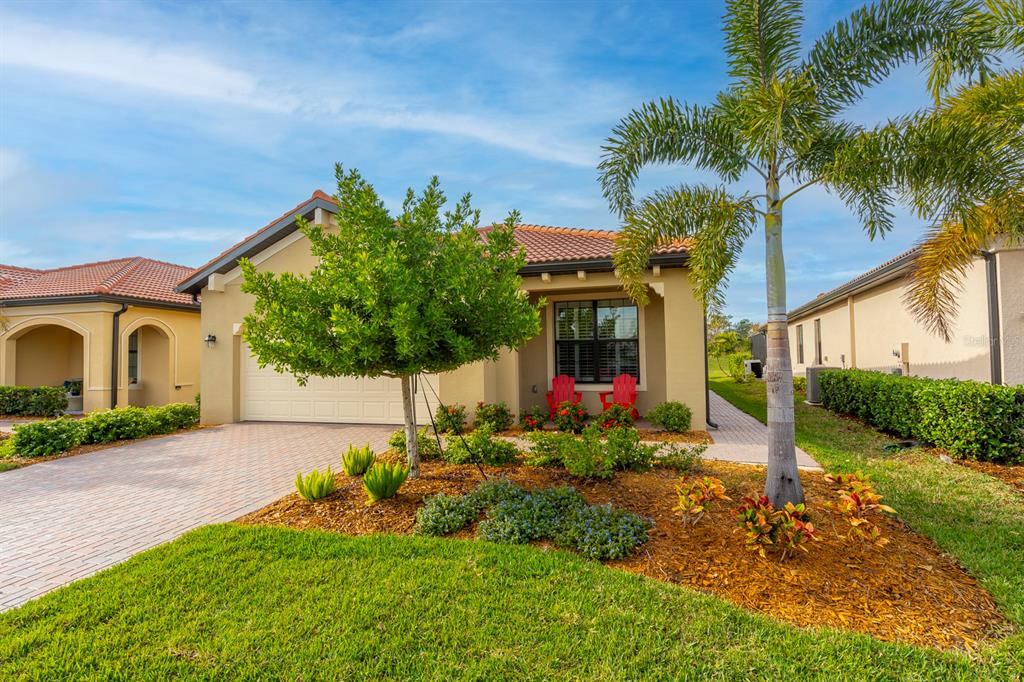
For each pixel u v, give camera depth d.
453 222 6.47
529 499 5.29
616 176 6.02
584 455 6.10
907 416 8.64
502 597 3.55
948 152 4.66
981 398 7.07
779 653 2.91
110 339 15.19
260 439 10.42
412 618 3.31
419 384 11.85
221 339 12.75
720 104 5.74
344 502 5.79
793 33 5.28
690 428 10.18
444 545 4.46
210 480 7.22
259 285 5.60
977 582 3.76
